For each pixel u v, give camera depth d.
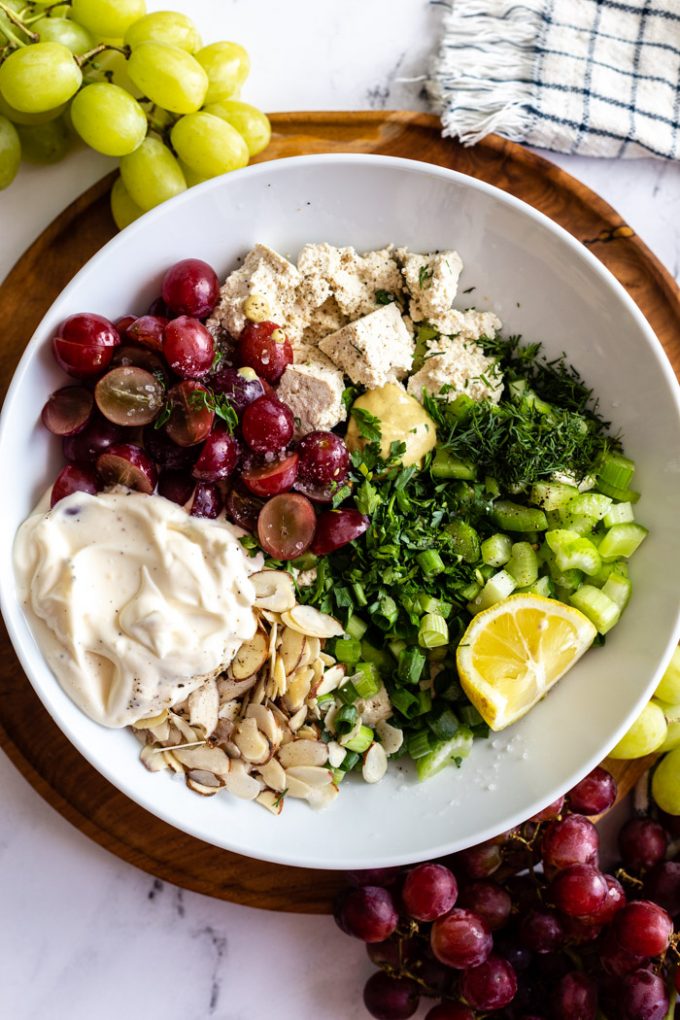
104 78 0.54
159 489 0.53
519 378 0.56
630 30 0.57
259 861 0.56
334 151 0.55
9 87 0.50
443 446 0.55
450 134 0.55
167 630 0.51
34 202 0.55
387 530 0.54
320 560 0.54
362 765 0.55
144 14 0.53
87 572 0.51
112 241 0.51
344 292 0.55
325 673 0.54
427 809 0.54
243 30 0.57
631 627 0.54
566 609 0.54
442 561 0.55
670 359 0.57
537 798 0.52
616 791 0.56
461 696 0.55
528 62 0.57
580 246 0.53
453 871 0.55
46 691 0.51
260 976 0.58
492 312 0.56
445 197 0.54
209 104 0.54
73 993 0.57
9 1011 0.57
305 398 0.54
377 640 0.56
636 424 0.55
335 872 0.56
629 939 0.53
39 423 0.52
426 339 0.56
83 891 0.57
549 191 0.56
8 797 0.57
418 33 0.57
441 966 0.55
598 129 0.57
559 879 0.53
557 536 0.55
